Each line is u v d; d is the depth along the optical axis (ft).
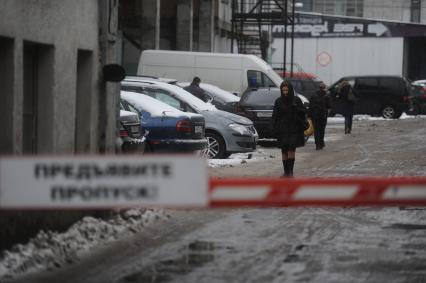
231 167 125.59
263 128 168.55
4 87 61.57
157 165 42.55
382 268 58.90
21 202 43.01
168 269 58.13
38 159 42.93
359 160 139.23
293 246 66.80
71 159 42.80
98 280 54.85
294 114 110.52
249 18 296.71
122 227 72.64
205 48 268.41
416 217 82.07
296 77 305.73
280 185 43.73
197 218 80.53
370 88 285.64
